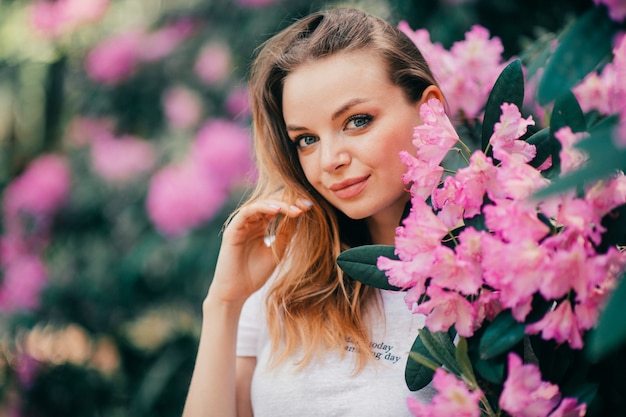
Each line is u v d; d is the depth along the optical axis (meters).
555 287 0.84
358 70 1.15
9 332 2.92
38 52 3.22
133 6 3.18
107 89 2.91
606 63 1.12
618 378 0.96
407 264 0.94
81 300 2.91
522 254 0.84
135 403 2.79
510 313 0.91
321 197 1.35
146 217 2.82
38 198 2.91
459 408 0.89
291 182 1.35
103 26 3.11
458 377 0.95
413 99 1.19
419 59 1.25
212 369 1.34
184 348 2.81
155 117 2.93
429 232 0.94
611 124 0.92
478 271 0.91
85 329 2.93
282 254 1.37
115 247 2.88
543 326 0.87
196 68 2.79
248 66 2.54
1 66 3.33
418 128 1.01
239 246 1.36
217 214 2.62
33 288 2.91
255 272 1.38
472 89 1.46
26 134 3.48
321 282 1.32
